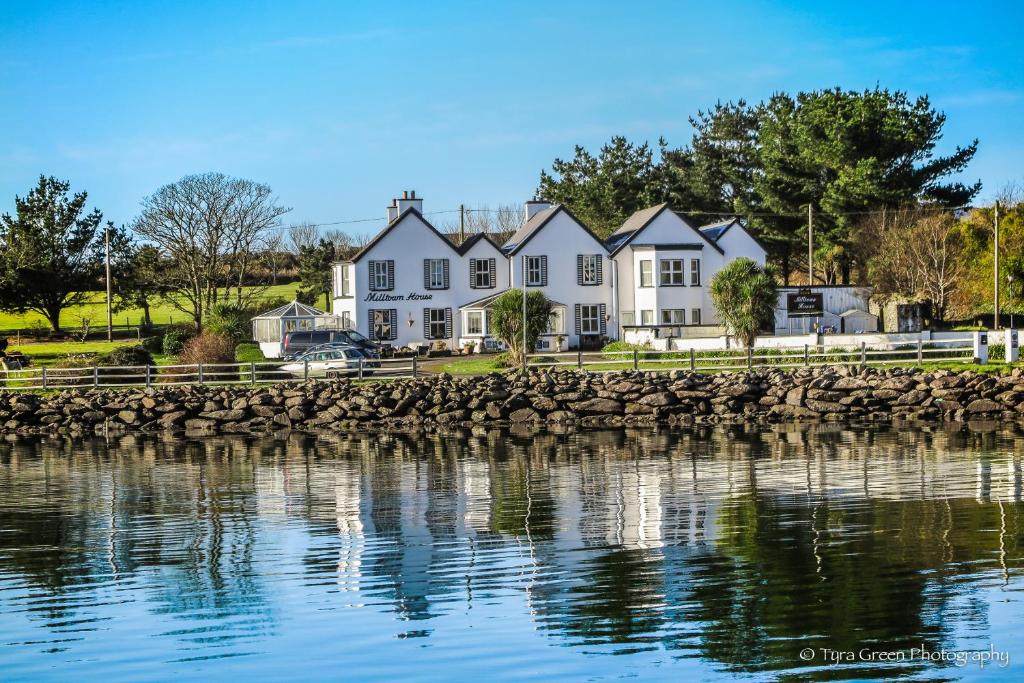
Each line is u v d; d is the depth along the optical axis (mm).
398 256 75312
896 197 87625
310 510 25250
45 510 26047
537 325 58625
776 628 16188
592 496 26047
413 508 25156
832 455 31828
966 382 41812
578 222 77125
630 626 16438
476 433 41000
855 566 19031
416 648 15758
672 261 76500
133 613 17531
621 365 54375
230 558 20766
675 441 36406
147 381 52375
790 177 95188
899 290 78688
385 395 45750
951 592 17516
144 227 88500
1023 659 14945
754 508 24000
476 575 19188
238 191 89938
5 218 102375
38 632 16703
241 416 46062
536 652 15531
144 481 30516
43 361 71000
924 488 25781
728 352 55500
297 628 16656
